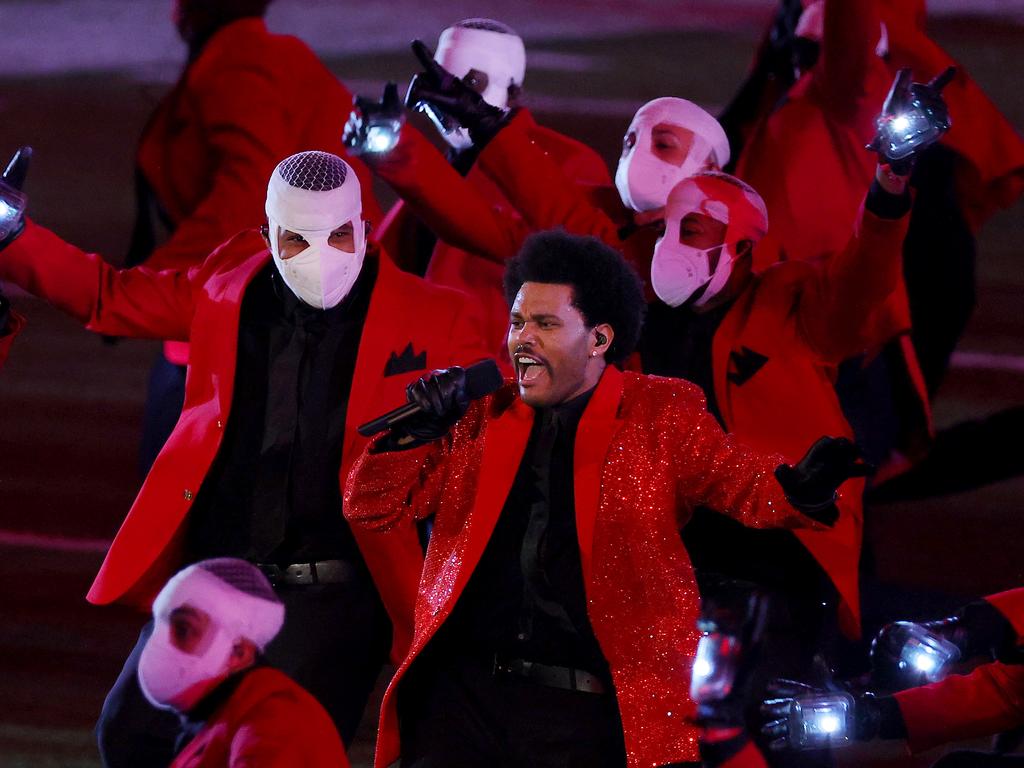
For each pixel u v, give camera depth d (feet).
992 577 81.51
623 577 45.03
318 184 53.26
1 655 72.28
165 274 57.16
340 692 53.88
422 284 56.03
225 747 43.34
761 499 44.62
